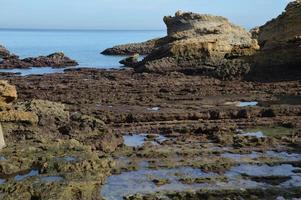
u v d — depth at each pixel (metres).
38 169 19.88
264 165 23.94
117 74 56.50
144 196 19.81
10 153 21.19
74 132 26.52
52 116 27.28
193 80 50.75
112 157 24.86
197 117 33.59
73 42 193.00
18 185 17.81
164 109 36.34
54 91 44.19
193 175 22.45
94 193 18.61
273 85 47.00
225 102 39.72
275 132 30.38
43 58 78.75
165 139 28.89
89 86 46.78
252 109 34.84
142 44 111.44
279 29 63.34
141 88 45.94
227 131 30.47
